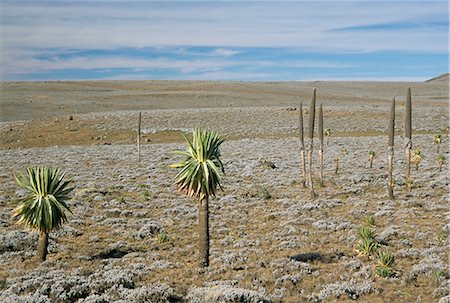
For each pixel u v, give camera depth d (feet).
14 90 583.58
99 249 79.20
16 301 46.68
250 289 55.57
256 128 330.13
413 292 55.26
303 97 562.66
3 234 83.61
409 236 84.17
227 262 68.69
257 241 82.89
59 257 73.82
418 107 416.87
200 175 64.95
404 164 190.60
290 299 52.54
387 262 64.03
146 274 62.80
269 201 129.59
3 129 323.37
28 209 68.44
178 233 93.91
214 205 123.65
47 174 68.80
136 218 108.68
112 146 279.69
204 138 65.87
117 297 51.24
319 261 68.95
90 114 369.71
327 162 202.49
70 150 261.85
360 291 54.70
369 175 163.02
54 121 342.64
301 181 160.97
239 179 166.30
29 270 62.69
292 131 319.47
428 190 137.80
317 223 96.37
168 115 368.68
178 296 52.75
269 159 215.31
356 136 297.12
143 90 646.33
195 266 68.18
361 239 77.15
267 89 653.71
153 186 153.07
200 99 523.70
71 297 51.55
